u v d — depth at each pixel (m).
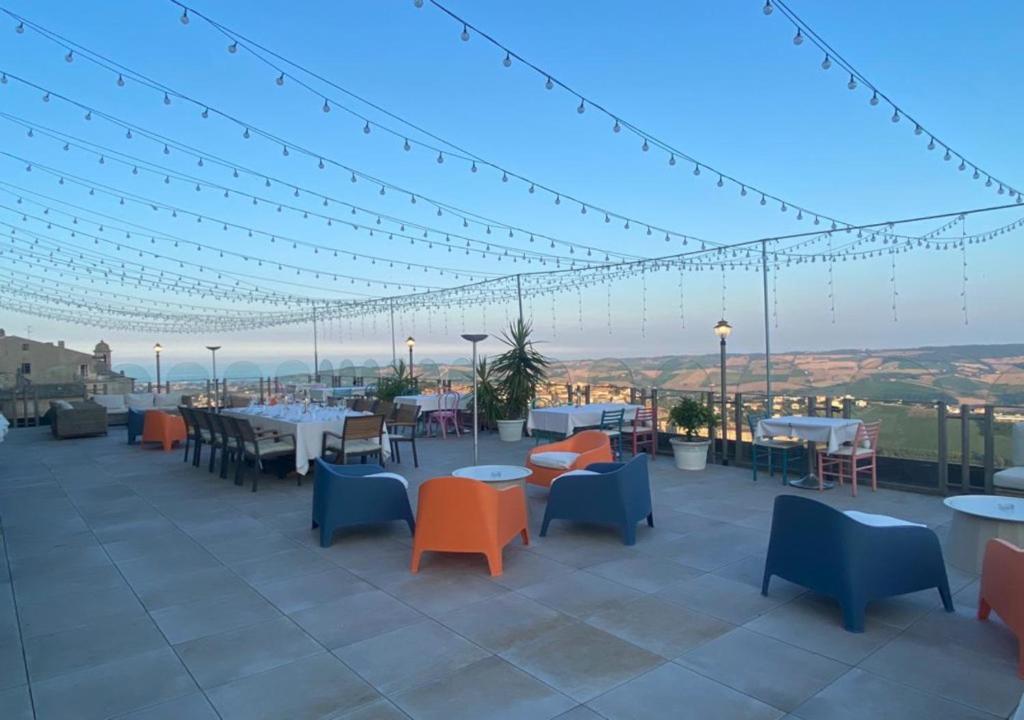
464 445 10.82
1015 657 3.26
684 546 5.13
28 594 4.25
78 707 2.89
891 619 3.72
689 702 2.86
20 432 13.52
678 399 9.27
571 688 2.99
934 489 6.78
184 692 3.00
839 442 6.79
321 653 3.37
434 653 3.35
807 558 3.83
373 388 15.69
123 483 7.91
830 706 2.82
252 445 7.58
